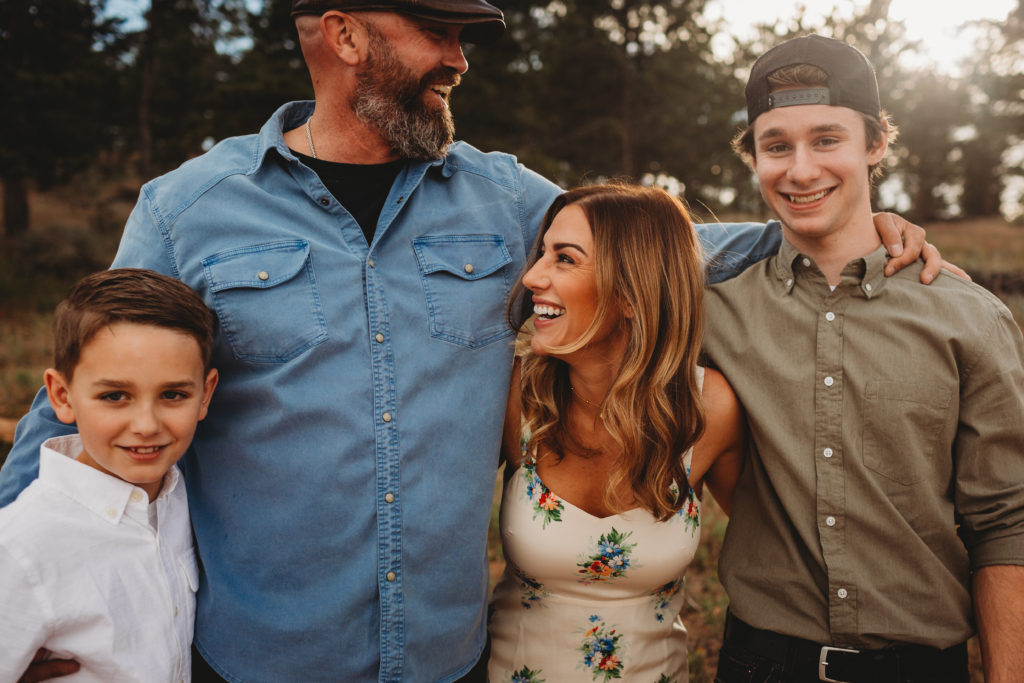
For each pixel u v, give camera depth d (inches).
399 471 71.9
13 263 687.1
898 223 79.8
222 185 74.3
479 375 77.4
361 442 71.2
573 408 84.0
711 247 90.4
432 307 75.3
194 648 74.4
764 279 82.6
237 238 73.0
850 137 75.0
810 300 78.8
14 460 72.2
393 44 73.0
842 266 78.0
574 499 82.6
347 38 73.5
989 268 569.9
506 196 84.4
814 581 78.0
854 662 76.2
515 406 87.3
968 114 1411.2
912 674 75.8
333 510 70.9
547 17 1042.1
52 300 578.9
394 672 72.8
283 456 70.9
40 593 60.3
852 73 74.8
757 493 82.5
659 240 77.7
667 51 1119.6
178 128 1035.9
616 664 82.0
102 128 899.4
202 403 68.6
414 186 77.1
